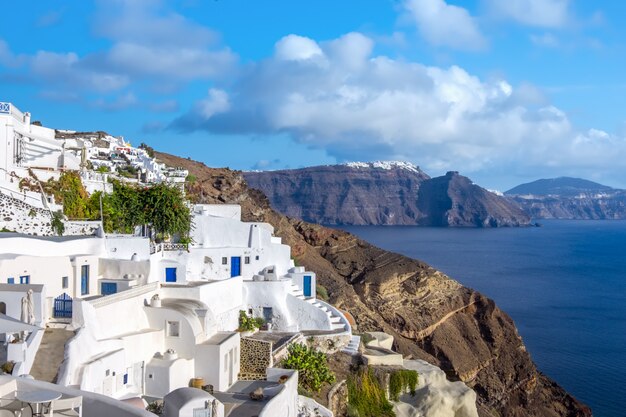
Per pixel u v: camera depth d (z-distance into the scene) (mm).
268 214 92438
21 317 30719
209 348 37781
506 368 77062
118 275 41875
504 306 139125
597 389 81562
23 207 46250
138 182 69188
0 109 51750
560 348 101062
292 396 39125
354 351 52406
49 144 61375
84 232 50688
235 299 49500
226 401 35625
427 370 53156
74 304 31844
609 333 112625
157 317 38125
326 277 79438
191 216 55219
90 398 22094
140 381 35375
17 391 22062
